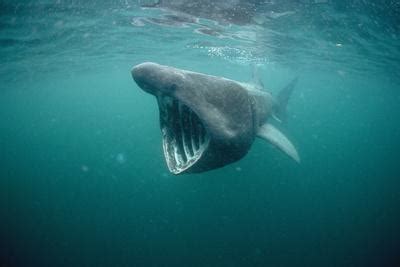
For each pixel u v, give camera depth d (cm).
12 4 1010
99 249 1975
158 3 1058
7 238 2141
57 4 1051
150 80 376
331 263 1783
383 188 3938
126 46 1970
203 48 2062
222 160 420
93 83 5016
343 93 5550
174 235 2128
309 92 6331
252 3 988
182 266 1752
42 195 3191
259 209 2525
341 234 2206
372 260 1833
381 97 5188
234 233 2125
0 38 1413
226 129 401
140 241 2069
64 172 4700
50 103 8712
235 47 1931
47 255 1916
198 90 395
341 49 1680
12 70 2347
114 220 2453
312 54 1952
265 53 2073
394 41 1357
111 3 1065
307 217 2552
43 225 2364
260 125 676
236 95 455
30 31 1366
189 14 1180
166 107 421
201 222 2316
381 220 2539
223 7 1056
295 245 1989
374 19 1075
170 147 402
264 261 1780
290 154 581
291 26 1277
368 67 2250
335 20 1138
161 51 2197
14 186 3691
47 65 2423
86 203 2873
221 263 1764
